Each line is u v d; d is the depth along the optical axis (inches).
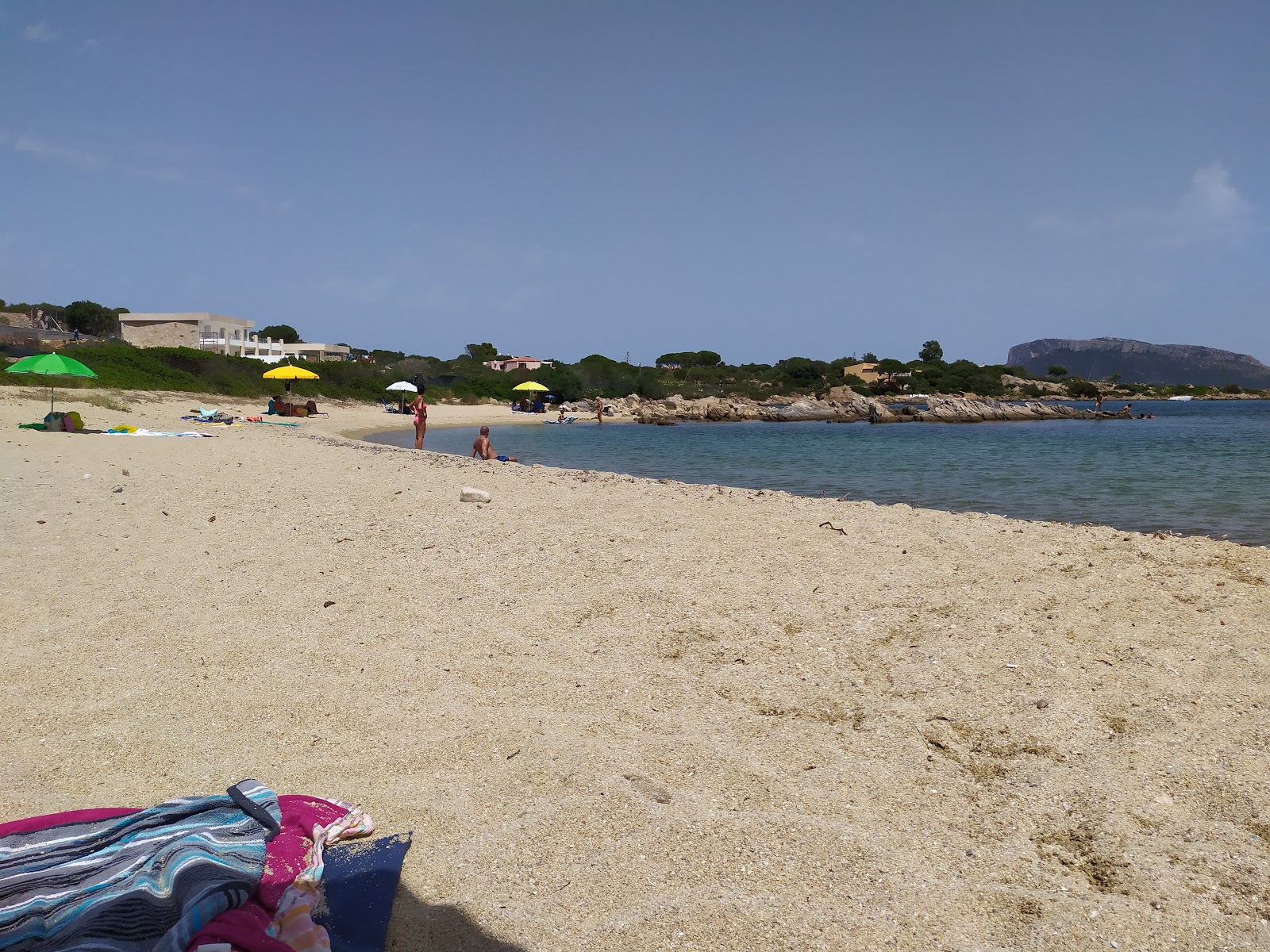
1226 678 172.6
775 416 2721.5
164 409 1242.0
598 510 362.6
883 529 316.8
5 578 255.3
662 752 148.3
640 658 193.8
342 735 156.0
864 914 103.9
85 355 1596.9
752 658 192.5
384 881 109.9
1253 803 127.0
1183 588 232.1
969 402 2928.2
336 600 235.9
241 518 345.7
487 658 194.4
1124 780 135.3
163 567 268.1
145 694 172.9
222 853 105.1
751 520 338.6
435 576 258.1
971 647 192.7
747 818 125.6
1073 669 179.5
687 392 3321.9
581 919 103.4
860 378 4215.1
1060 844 120.1
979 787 136.3
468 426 1761.8
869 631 205.2
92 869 102.6
